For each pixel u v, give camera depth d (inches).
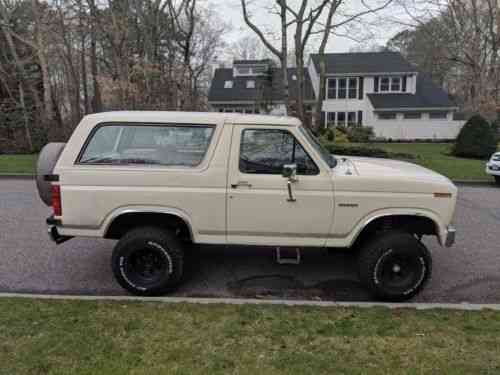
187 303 131.7
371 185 135.9
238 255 190.2
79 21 691.4
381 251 138.6
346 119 1197.1
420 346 106.2
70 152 137.3
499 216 276.8
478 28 772.0
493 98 753.0
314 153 136.6
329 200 136.3
